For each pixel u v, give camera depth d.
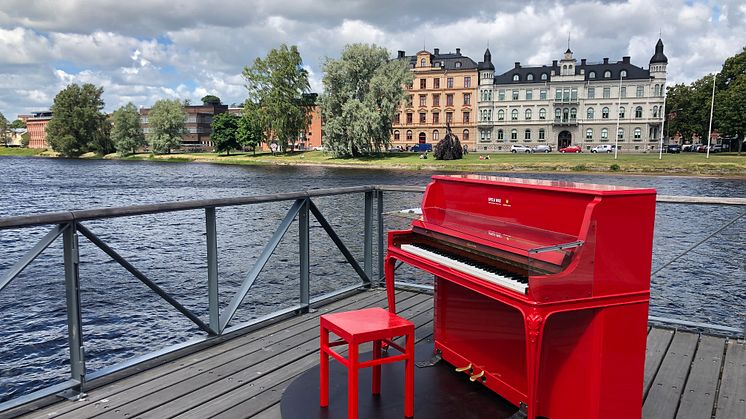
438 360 3.71
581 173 50.34
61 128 98.94
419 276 13.16
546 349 2.80
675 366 3.67
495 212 3.17
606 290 2.55
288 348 3.97
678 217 23.02
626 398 2.66
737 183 40.44
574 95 81.38
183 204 3.56
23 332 9.55
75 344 3.14
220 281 13.45
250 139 89.12
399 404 3.09
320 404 3.04
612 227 2.53
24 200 32.97
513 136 84.94
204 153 101.81
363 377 3.46
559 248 2.38
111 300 11.56
